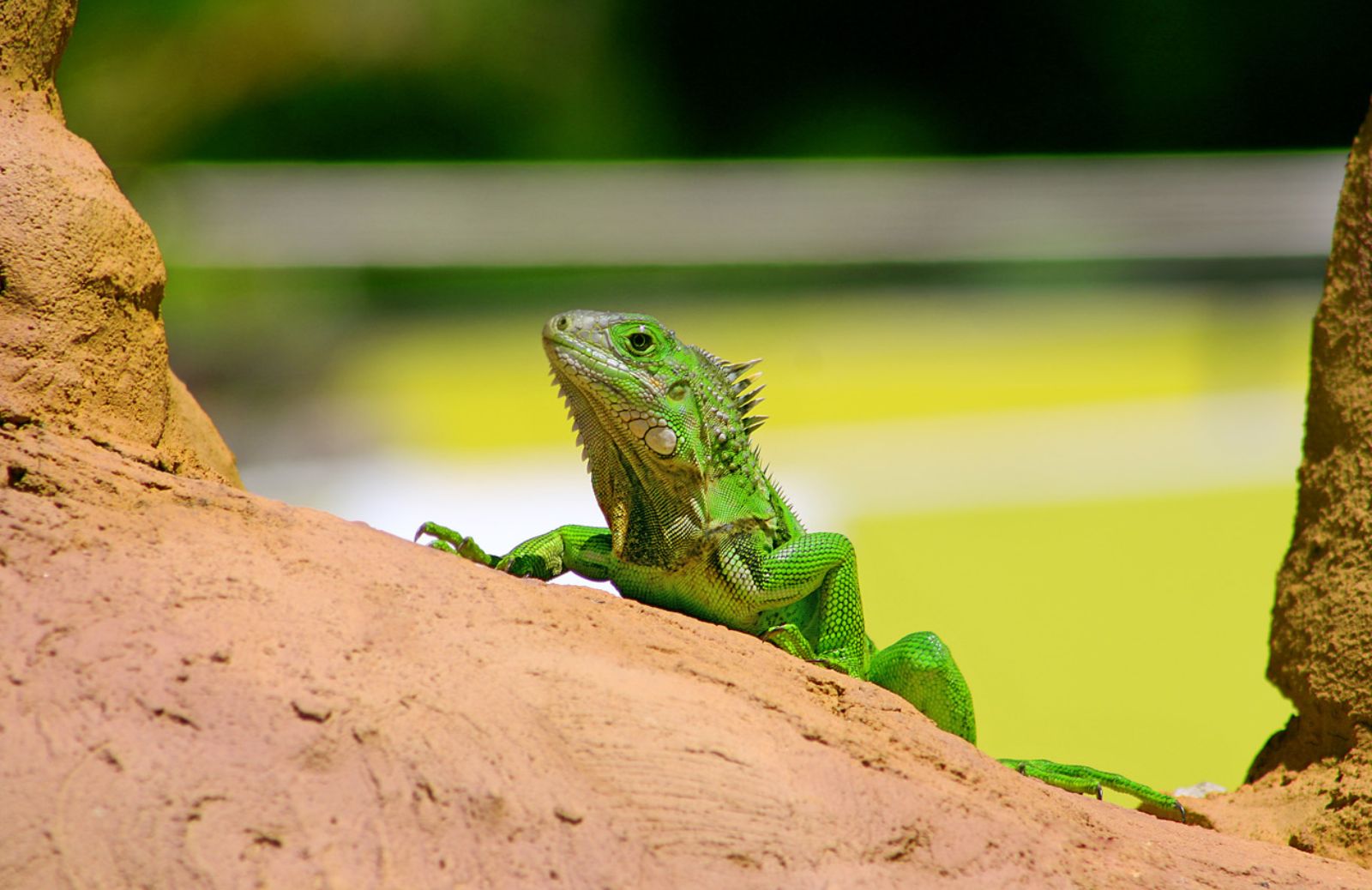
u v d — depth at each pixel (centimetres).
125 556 504
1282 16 3484
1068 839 561
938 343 2622
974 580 1638
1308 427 865
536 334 2642
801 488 1939
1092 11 3516
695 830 480
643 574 728
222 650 480
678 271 2988
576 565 750
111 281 589
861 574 1661
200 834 437
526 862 452
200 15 3147
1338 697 804
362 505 1705
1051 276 3016
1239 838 687
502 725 485
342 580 532
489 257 2908
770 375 2419
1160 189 3278
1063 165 3528
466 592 552
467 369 2389
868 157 3653
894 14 3503
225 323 2586
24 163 577
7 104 599
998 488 1936
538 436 2011
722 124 3606
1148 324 2761
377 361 2444
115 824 434
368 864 442
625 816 476
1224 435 2158
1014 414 2248
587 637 558
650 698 519
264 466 1877
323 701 475
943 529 1784
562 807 467
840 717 594
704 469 709
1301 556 851
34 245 566
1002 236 3083
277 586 516
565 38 3425
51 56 636
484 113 3434
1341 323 841
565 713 500
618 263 2966
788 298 2936
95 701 458
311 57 3269
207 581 505
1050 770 743
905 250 3008
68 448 539
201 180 3052
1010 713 1330
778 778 506
